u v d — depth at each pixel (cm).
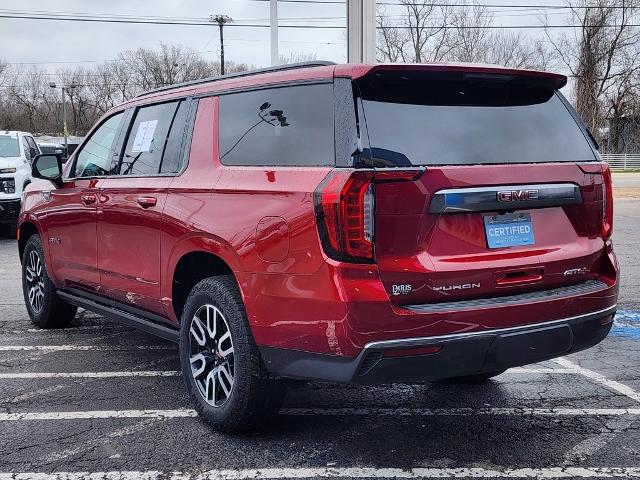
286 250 324
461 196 319
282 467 341
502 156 342
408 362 306
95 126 548
